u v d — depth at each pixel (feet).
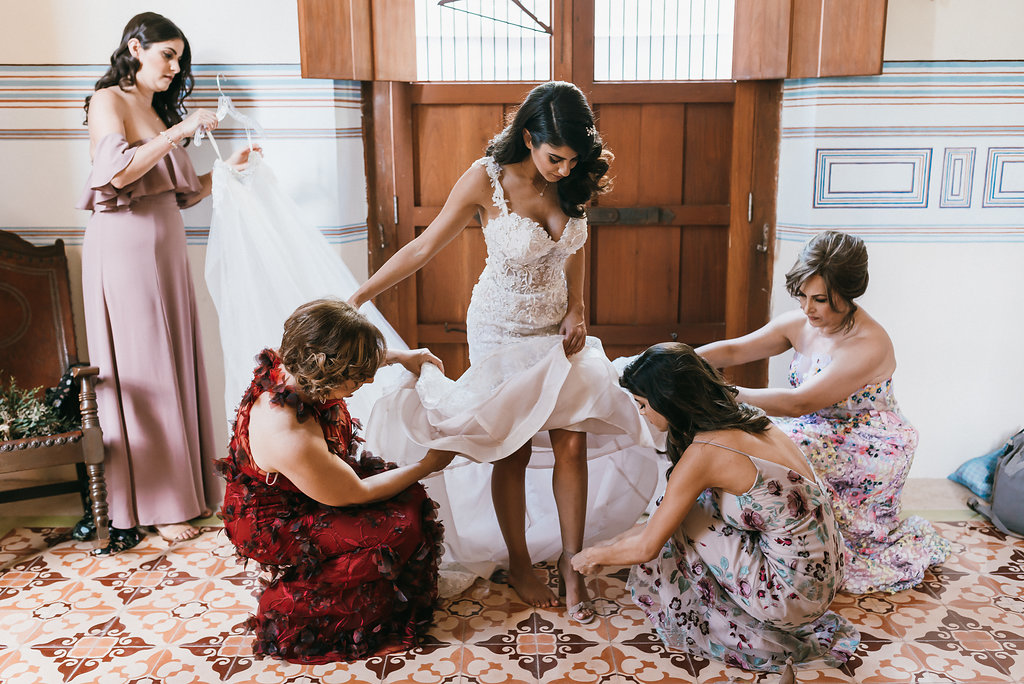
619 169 11.61
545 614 8.47
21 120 10.72
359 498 7.65
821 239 8.52
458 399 8.14
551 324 8.66
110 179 9.14
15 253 10.39
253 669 7.60
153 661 7.71
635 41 11.31
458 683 7.35
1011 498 9.96
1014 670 7.43
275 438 7.27
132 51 9.46
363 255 11.62
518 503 8.59
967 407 11.59
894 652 7.73
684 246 11.85
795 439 8.66
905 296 11.28
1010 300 11.27
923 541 9.23
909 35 10.55
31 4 10.43
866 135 10.83
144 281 9.64
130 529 10.01
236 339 9.99
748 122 11.35
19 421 9.44
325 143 10.84
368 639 7.90
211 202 10.98
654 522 7.30
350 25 10.59
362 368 7.32
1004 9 10.46
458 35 11.30
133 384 9.77
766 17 10.69
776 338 9.43
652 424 8.22
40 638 8.07
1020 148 10.82
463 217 8.40
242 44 10.64
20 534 10.32
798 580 7.18
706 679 7.39
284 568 7.90
